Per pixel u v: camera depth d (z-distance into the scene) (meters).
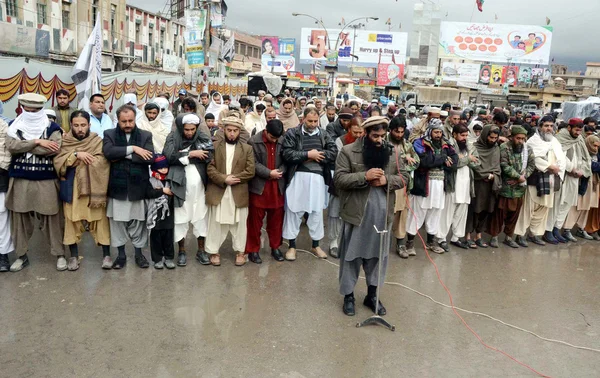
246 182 5.38
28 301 4.37
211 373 3.45
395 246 6.72
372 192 4.33
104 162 4.91
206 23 15.82
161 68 33.09
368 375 3.54
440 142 6.18
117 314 4.22
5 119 5.20
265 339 3.95
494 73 52.62
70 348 3.65
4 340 3.71
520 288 5.43
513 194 6.65
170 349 3.71
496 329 4.40
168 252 5.34
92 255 5.63
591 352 4.09
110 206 5.01
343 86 50.69
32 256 5.47
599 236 7.76
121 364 3.48
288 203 5.71
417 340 4.11
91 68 7.76
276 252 5.85
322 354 3.79
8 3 17.47
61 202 5.03
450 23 48.09
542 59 47.12
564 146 7.10
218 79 22.47
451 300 4.96
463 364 3.78
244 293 4.82
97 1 23.97
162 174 5.03
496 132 6.48
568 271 6.09
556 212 7.28
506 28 47.22
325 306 4.65
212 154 5.29
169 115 7.04
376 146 4.22
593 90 71.69
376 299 4.45
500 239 7.43
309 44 52.25
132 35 28.73
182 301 4.55
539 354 4.01
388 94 53.59
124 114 4.87
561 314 4.80
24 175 4.73
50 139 4.79
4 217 4.89
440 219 6.60
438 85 49.50
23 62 9.18
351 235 4.41
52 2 20.06
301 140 5.60
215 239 5.47
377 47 51.03
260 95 11.77
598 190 7.40
